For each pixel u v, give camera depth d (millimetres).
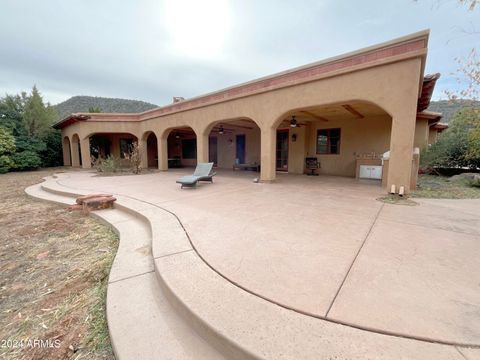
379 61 6109
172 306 2199
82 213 5734
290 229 3811
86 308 2426
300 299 1993
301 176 11773
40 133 18578
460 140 10727
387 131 10656
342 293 2072
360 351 1475
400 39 5730
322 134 12633
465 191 7012
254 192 7293
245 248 3074
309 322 1731
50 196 7414
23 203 6961
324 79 7242
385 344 1525
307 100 7695
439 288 2145
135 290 2475
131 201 5965
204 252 2963
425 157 11273
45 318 2336
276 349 1511
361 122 11289
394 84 6020
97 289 2725
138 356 1685
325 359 1426
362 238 3387
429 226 3910
